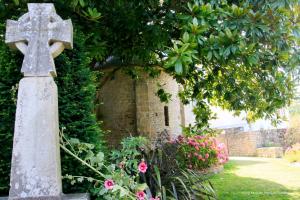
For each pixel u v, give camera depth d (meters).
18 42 2.45
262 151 18.64
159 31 4.92
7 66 2.94
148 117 10.53
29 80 2.28
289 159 13.16
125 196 2.66
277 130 19.44
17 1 3.41
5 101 2.85
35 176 2.12
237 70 5.48
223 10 3.88
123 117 10.73
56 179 2.14
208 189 3.93
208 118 7.17
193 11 3.83
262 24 3.88
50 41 2.44
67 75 2.98
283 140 18.67
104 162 2.97
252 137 19.59
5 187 2.73
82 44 3.27
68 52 3.14
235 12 3.84
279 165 12.46
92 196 2.82
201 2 3.85
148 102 10.59
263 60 4.60
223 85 5.75
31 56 2.34
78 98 3.00
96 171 2.63
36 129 2.19
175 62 3.26
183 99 7.49
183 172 3.97
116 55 6.35
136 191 2.78
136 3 4.76
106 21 5.01
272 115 6.20
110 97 10.96
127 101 10.79
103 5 4.70
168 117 11.14
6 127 2.81
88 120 2.96
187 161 7.80
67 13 4.27
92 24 4.54
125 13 4.89
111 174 2.75
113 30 5.26
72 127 2.87
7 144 2.80
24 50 2.42
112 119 10.80
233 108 5.96
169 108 11.26
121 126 10.66
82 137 2.90
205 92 6.37
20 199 2.07
